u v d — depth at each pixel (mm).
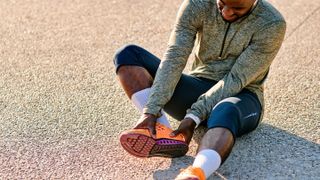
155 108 2465
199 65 2713
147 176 2463
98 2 4547
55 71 3455
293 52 3656
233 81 2488
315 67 3451
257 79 2613
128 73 2582
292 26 4035
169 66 2518
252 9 2463
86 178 2461
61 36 3947
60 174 2494
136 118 2920
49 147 2689
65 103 3080
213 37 2562
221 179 2424
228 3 2379
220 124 2301
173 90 2529
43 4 4520
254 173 2471
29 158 2611
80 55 3662
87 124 2871
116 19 4215
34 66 3525
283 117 2902
